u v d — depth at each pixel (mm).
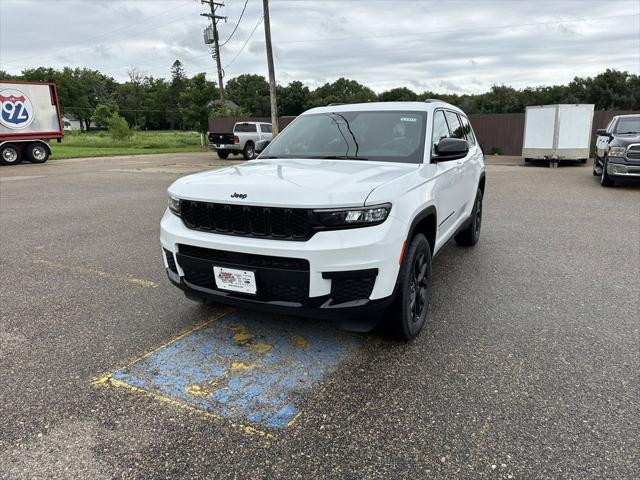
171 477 2188
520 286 4695
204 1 35812
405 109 4430
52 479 2176
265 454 2330
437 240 4012
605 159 12062
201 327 3758
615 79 59312
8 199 10695
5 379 3016
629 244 6352
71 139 48562
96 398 2803
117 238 6758
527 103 63500
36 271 5234
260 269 2918
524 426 2521
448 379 2984
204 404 2738
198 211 3205
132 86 119938
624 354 3295
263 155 4402
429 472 2203
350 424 2553
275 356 3291
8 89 21578
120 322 3867
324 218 2791
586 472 2188
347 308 2865
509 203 9836
